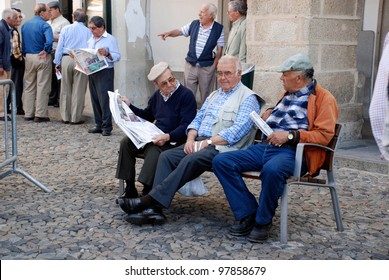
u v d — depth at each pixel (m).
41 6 9.67
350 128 7.86
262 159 4.59
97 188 5.89
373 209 5.32
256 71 7.64
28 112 9.97
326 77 7.48
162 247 4.32
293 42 7.29
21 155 7.37
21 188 5.84
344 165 6.88
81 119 9.80
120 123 4.88
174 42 10.84
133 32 9.95
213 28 8.33
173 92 5.11
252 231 4.46
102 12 10.38
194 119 5.06
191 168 4.58
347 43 7.66
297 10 7.21
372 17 9.04
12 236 4.50
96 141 8.29
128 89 10.02
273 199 4.35
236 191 4.50
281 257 4.18
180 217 5.02
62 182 6.10
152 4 10.96
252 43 7.65
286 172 4.33
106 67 8.45
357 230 4.77
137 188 5.89
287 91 4.66
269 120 4.67
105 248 4.29
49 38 9.63
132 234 4.58
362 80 8.02
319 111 4.46
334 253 4.27
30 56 9.66
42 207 5.23
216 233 4.64
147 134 4.92
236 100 4.82
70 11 11.45
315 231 4.73
